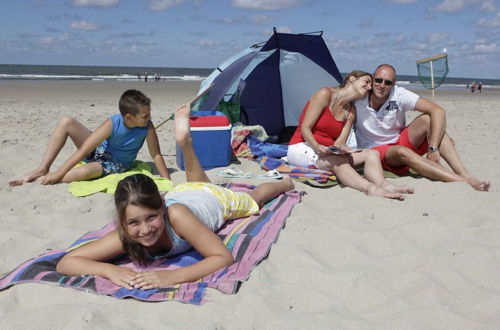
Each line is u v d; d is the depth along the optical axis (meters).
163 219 2.88
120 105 5.07
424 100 5.21
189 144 3.93
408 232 3.59
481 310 2.48
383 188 4.65
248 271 2.86
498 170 5.84
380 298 2.59
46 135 8.49
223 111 7.81
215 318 2.39
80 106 15.11
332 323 2.30
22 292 2.64
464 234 3.53
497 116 13.97
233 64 7.40
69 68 103.12
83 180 5.14
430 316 2.35
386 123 5.41
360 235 3.47
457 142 8.34
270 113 8.21
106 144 5.33
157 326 2.27
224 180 5.28
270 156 6.63
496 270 2.91
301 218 3.90
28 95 20.28
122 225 2.75
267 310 2.44
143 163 5.77
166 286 2.70
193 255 3.16
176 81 53.03
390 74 5.11
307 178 5.10
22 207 4.21
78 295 2.59
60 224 3.84
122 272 2.76
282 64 7.91
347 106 5.33
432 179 5.04
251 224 3.67
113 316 2.37
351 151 4.82
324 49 7.78
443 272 2.84
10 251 3.31
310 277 2.81
